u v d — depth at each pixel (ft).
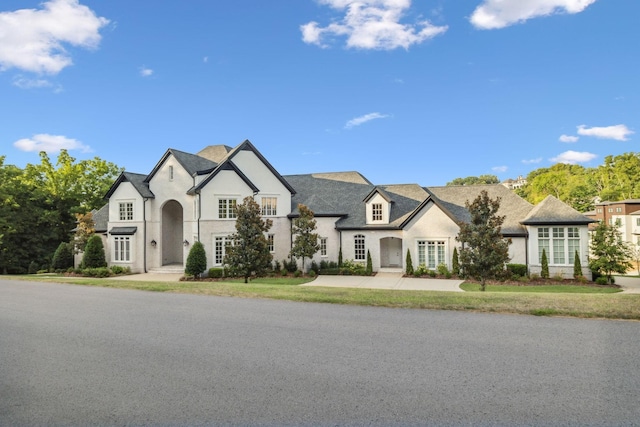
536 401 15.66
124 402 16.25
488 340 24.25
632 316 28.99
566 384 17.29
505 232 79.41
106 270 86.17
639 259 124.88
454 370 19.30
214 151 107.24
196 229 87.76
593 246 75.10
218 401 16.19
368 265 86.28
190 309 35.94
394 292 42.73
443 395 16.40
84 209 129.59
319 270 89.97
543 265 75.25
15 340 25.96
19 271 114.52
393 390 17.03
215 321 30.86
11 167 122.72
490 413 14.71
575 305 32.27
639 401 15.49
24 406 16.01
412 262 85.46
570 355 21.17
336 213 95.45
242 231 67.41
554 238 76.59
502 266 55.67
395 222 90.63
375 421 14.23
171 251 102.37
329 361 20.99
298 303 38.04
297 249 84.28
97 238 93.04
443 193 98.68
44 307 37.76
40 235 119.14
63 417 14.99
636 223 181.68
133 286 51.24
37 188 122.72
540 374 18.52
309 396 16.55
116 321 31.30
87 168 138.21
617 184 263.70
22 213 113.80
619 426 13.57
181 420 14.55
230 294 43.78
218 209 89.35
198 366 20.51
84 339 26.07
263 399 16.33
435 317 30.83
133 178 95.40
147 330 28.27
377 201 92.07
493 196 92.84
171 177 93.04
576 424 13.75
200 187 86.89
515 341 23.93
